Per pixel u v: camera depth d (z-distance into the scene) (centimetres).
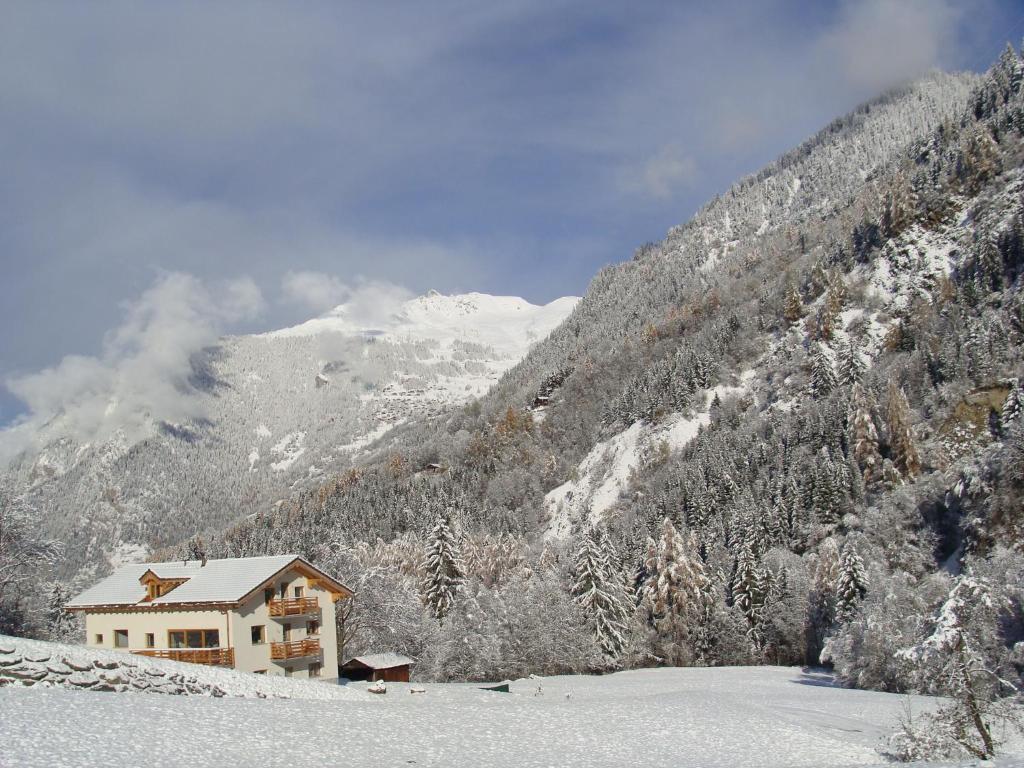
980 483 9169
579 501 19988
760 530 12794
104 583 6116
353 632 8256
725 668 9825
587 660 9625
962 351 13925
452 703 4569
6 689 3166
